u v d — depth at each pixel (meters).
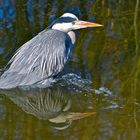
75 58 13.84
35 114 11.45
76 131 10.65
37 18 15.82
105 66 13.49
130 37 14.98
